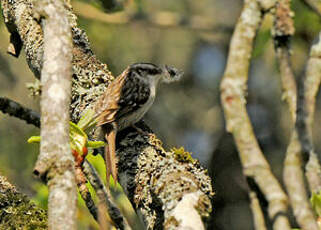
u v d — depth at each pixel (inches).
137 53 544.4
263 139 563.8
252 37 133.6
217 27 541.3
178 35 596.1
